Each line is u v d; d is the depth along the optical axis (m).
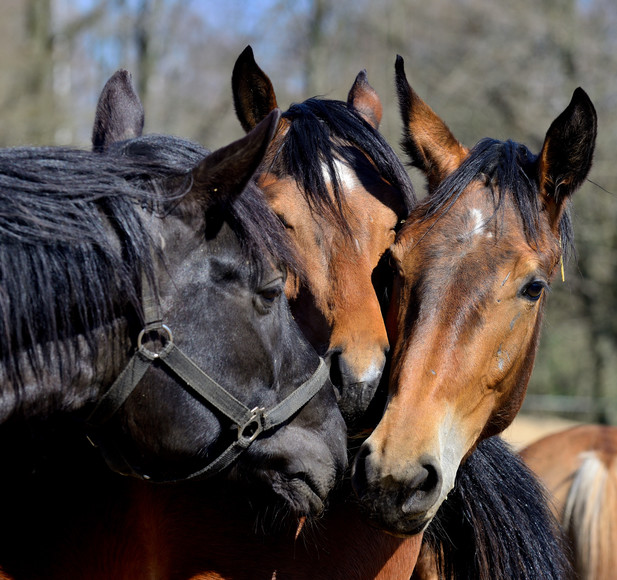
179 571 3.56
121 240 3.01
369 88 5.15
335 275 3.80
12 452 3.43
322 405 3.54
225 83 23.61
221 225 3.19
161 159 3.27
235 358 3.21
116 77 4.27
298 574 3.57
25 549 3.43
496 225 3.61
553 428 18.91
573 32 23.16
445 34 27.75
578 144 3.77
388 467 3.16
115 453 3.25
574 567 6.56
